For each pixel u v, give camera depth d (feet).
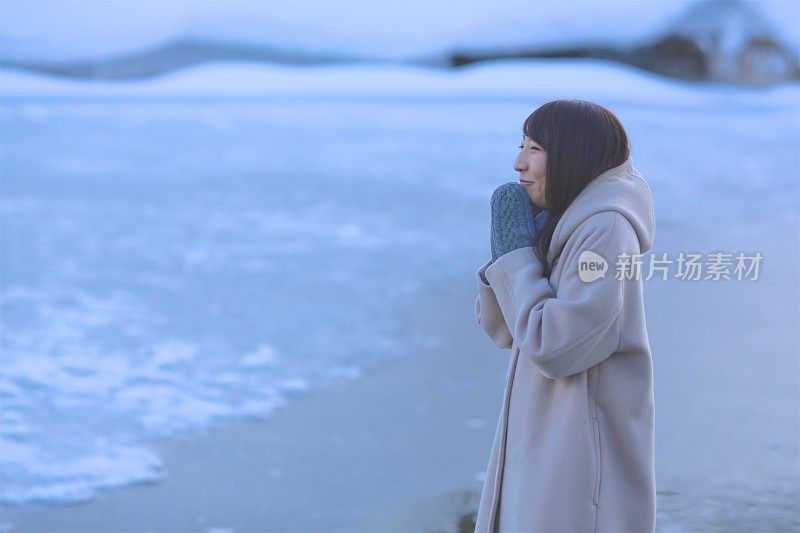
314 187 69.97
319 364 32.94
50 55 150.41
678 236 49.52
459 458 24.86
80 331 37.04
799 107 126.72
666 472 20.90
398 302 40.29
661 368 29.30
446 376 31.55
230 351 34.53
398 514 21.49
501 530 11.34
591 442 10.59
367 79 149.89
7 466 24.84
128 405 29.50
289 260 48.19
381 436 26.53
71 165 82.28
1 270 46.83
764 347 31.22
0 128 104.99
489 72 151.84
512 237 10.91
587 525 10.56
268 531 21.04
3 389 30.55
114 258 49.44
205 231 55.83
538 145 10.91
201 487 23.65
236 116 116.78
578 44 156.15
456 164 79.97
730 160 80.02
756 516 18.39
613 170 10.75
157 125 109.29
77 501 23.00
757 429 23.77
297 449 25.85
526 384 11.16
